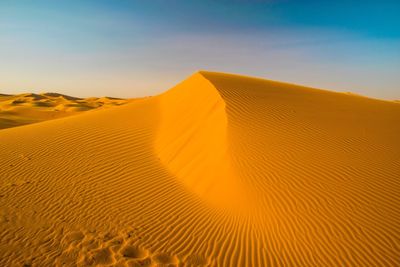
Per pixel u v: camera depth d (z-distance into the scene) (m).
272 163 8.33
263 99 14.56
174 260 5.73
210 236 6.42
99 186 9.34
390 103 18.45
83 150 12.53
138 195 8.73
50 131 15.16
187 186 9.26
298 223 6.19
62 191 8.92
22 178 9.79
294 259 5.43
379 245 5.48
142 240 6.44
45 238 6.51
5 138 14.25
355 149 9.10
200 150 10.73
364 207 6.41
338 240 5.68
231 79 19.62
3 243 6.30
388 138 10.07
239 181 7.72
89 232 6.77
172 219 7.30
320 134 10.29
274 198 6.95
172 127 14.74
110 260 5.79
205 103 15.00
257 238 6.07
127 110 19.53
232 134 10.27
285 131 10.52
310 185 7.26
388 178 7.45
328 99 17.12
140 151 12.63
